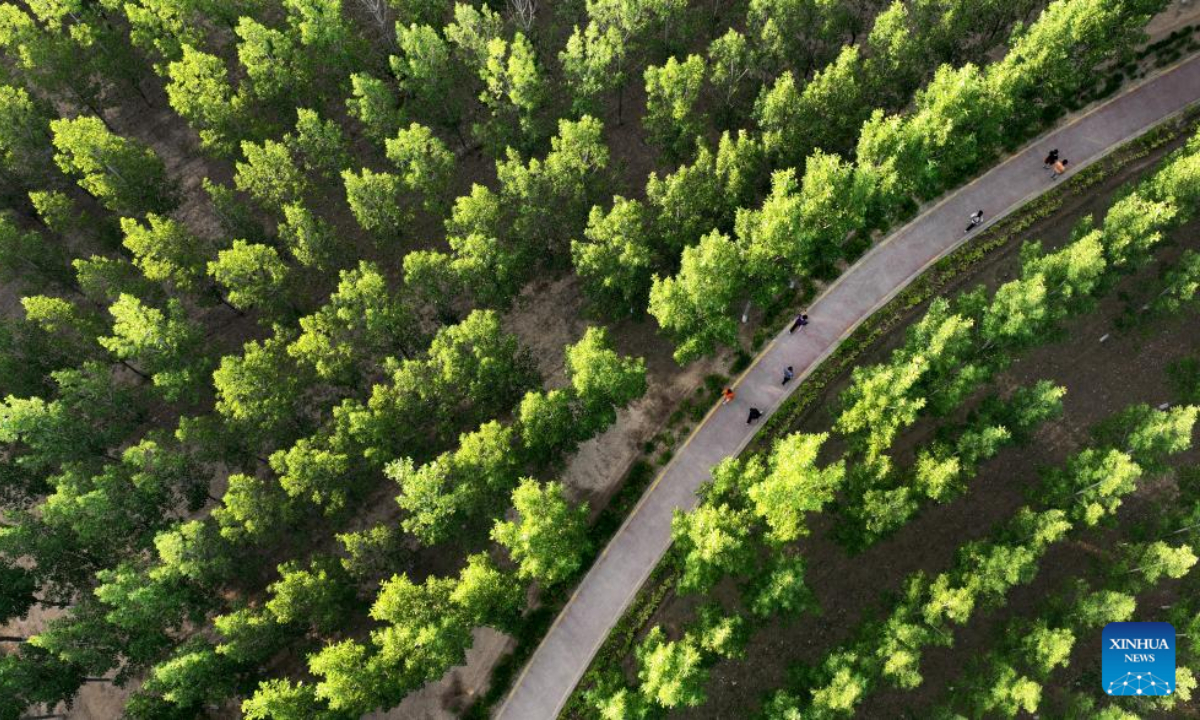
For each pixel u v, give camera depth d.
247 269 71.62
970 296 64.56
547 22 97.94
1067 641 53.91
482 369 64.56
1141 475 62.91
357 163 86.50
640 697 55.12
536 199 73.06
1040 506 67.50
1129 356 71.94
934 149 67.94
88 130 75.88
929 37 74.06
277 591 60.22
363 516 73.44
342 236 87.44
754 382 73.31
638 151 88.00
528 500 57.25
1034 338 63.28
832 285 76.00
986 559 57.72
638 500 70.31
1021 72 67.50
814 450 53.31
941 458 60.25
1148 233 63.31
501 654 67.00
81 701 69.56
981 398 71.69
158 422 80.31
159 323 70.31
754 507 59.12
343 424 64.62
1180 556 54.81
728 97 78.75
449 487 63.00
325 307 70.00
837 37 79.50
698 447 71.44
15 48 94.31
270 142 74.62
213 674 60.38
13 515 66.44
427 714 65.69
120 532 66.50
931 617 55.75
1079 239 65.94
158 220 73.75
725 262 62.38
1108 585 60.06
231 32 99.12
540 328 80.00
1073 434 70.00
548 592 67.75
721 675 65.25
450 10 93.56
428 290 71.50
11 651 71.44
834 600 67.00
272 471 76.50
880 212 70.88
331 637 68.56
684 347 65.44
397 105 92.62
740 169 70.62
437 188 77.00
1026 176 78.44
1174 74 80.69
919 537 68.44
